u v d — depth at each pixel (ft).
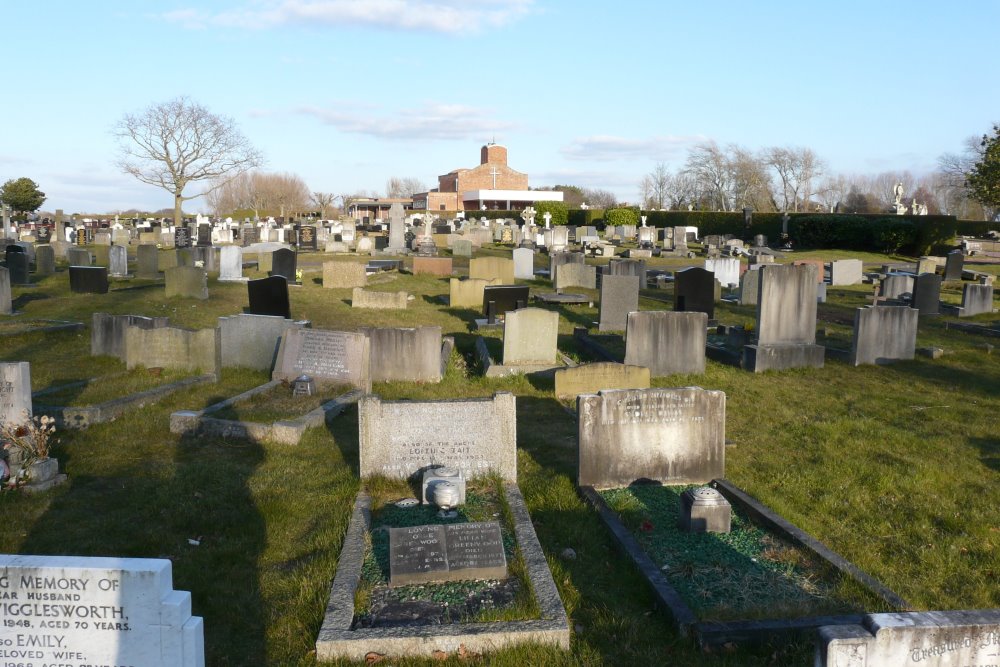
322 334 45.80
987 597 22.95
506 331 50.98
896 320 55.36
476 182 364.58
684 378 50.65
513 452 30.55
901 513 28.96
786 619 20.54
